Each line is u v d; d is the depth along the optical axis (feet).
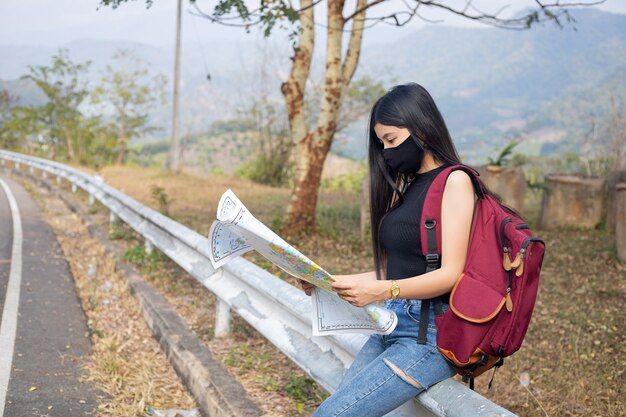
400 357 7.97
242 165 92.48
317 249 34.50
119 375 15.53
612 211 43.47
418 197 8.02
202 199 56.80
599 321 22.56
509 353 7.43
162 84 128.98
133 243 31.40
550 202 45.68
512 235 7.37
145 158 143.13
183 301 21.34
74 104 129.49
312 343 12.48
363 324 8.26
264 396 14.05
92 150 129.49
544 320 22.58
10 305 21.74
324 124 37.14
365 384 7.99
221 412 12.99
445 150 8.16
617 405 15.12
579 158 69.21
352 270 29.76
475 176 7.86
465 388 7.97
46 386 15.01
